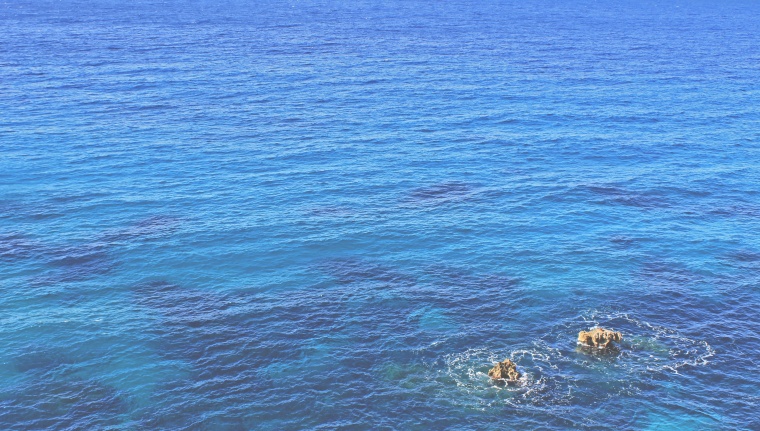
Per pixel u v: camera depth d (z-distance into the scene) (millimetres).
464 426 41625
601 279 57500
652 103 113500
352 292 55125
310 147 86688
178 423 41438
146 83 117875
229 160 81500
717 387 45031
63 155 81375
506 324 51375
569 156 86250
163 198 70688
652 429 41562
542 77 132125
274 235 63531
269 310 52469
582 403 43562
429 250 61750
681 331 50812
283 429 41219
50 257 59031
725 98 118875
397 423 41781
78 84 115312
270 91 115125
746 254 62375
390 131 94188
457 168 81188
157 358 46875
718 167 83812
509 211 69750
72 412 41969
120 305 52719
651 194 75000
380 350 48219
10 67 126375
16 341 47938
